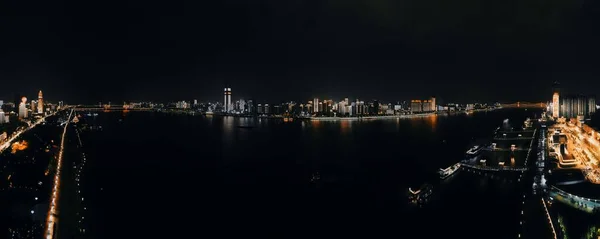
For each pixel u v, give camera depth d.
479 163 151.50
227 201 111.75
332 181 135.25
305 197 116.56
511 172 137.50
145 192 116.12
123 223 89.25
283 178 140.12
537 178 116.56
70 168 131.12
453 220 95.44
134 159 170.62
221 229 90.81
